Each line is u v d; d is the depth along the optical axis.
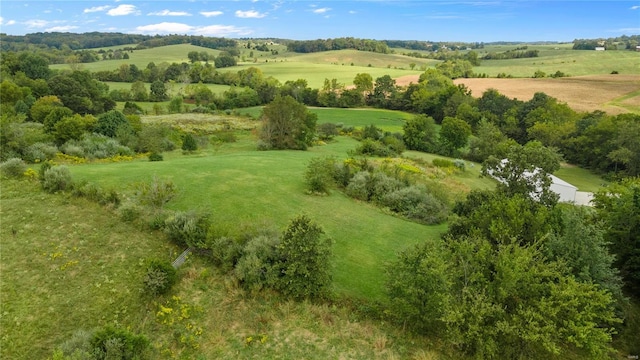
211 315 18.95
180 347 17.16
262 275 20.89
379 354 17.53
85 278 19.94
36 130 50.44
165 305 19.12
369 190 36.44
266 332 18.31
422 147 74.19
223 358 16.80
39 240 22.08
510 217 24.62
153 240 23.55
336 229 28.00
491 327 16.80
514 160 29.84
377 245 26.61
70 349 15.05
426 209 33.62
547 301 17.16
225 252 21.69
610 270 20.81
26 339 16.41
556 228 23.75
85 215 24.83
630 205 24.59
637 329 21.03
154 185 26.31
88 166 34.97
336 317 19.45
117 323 17.78
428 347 18.19
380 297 21.06
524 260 17.88
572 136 75.44
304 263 20.27
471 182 50.69
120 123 56.03
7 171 28.45
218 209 28.34
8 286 18.69
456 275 18.59
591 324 16.06
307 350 17.47
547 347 15.61
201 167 36.88
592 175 66.94
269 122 60.47
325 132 77.44
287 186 34.72
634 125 63.94
